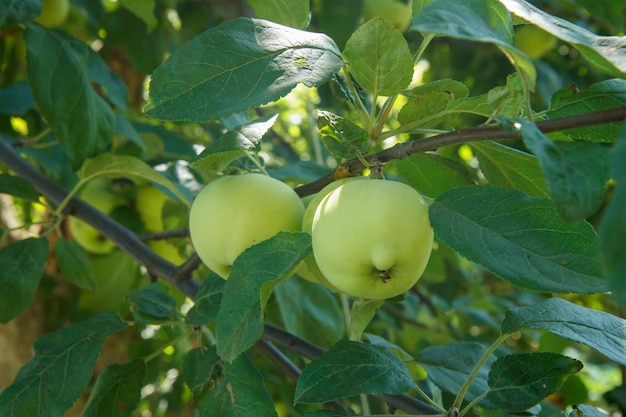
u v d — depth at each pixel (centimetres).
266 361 99
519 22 37
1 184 64
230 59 40
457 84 43
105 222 66
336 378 42
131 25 96
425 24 31
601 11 65
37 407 51
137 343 92
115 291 90
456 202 37
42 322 95
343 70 44
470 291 122
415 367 56
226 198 45
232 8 105
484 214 36
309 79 39
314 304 65
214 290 53
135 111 109
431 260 106
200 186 79
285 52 40
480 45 120
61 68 67
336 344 43
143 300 56
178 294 83
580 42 31
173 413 97
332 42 41
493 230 36
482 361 44
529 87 34
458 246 35
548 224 36
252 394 49
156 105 39
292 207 46
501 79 122
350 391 41
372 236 37
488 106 41
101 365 95
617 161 23
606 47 32
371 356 43
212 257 47
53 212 66
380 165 41
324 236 38
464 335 110
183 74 39
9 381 92
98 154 67
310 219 42
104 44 98
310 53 40
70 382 52
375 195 38
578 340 42
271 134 118
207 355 51
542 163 30
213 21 115
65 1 88
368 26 38
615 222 23
